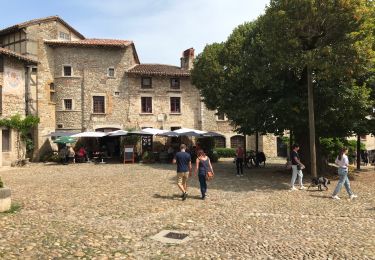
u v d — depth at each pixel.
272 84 17.89
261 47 19.12
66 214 9.60
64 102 33.31
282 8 15.63
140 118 35.25
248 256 6.46
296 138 20.39
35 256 6.23
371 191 14.27
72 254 6.40
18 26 30.34
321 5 14.73
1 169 23.06
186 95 36.88
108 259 6.23
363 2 14.59
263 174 20.42
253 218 9.44
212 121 37.72
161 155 30.25
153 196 12.61
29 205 10.70
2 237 7.23
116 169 23.06
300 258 6.36
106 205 10.91
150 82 35.88
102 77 34.28
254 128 19.72
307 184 16.08
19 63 26.67
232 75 20.86
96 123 33.91
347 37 15.04
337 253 6.60
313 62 14.90
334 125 18.25
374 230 8.28
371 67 16.92
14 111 26.00
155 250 6.78
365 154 32.66
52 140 32.44
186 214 9.84
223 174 20.47
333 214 9.98
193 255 6.52
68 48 33.47
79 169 23.09
